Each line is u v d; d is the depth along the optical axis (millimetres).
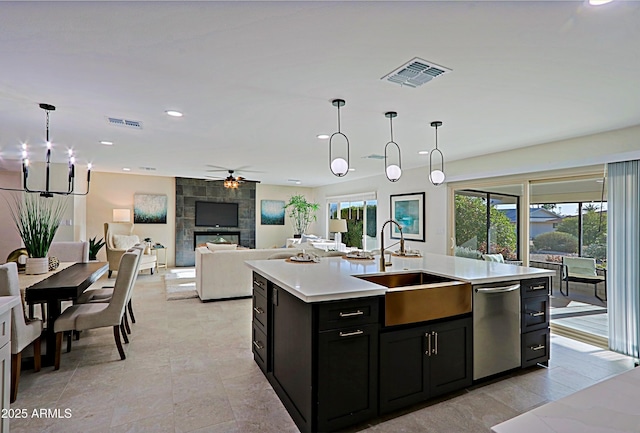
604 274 3623
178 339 3410
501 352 2572
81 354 3010
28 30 1684
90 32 1708
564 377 2658
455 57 1953
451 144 4199
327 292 1905
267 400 2289
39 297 2564
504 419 2086
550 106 2754
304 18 1583
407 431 1956
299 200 9547
